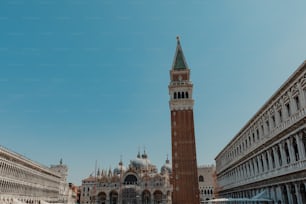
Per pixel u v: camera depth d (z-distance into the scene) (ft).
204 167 635.25
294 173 180.04
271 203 219.61
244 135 300.40
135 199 597.93
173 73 418.31
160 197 616.39
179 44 443.73
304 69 163.94
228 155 385.50
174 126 389.80
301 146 171.01
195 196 358.84
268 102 221.66
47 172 474.49
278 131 202.49
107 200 609.83
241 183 310.04
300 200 174.09
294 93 179.32
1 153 300.61
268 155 228.63
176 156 376.48
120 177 625.00
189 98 401.29
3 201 303.48
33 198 398.83
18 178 349.41
